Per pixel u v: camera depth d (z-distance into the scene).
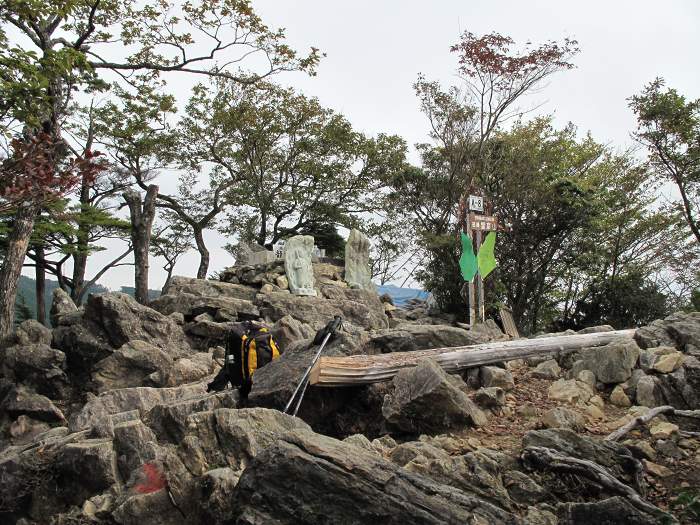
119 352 11.46
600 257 22.14
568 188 21.22
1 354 12.12
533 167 22.03
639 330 8.82
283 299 15.91
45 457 6.98
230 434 5.82
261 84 17.88
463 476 5.28
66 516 6.04
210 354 12.52
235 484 5.13
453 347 8.21
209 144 28.50
